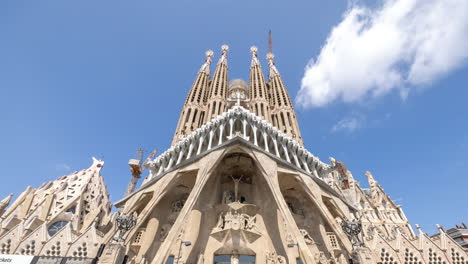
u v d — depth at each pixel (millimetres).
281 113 65062
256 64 84375
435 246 31250
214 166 32094
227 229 31859
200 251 31375
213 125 36719
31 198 46781
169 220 35375
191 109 63219
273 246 32250
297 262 30219
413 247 31531
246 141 33562
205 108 65562
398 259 30312
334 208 36344
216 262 31406
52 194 46719
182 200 37656
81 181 54312
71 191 51031
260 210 35906
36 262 18516
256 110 65375
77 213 45938
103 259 19422
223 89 70125
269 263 30172
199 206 35000
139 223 29188
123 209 34312
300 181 34469
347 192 55531
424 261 30078
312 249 31453
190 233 31859
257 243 32250
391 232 46594
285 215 27891
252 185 39625
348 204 38406
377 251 31125
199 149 35250
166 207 37000
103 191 58344
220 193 38594
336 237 34438
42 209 43625
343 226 24297
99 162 62844
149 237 32938
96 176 58656
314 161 39656
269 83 82438
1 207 45969
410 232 49312
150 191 34312
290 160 38219
